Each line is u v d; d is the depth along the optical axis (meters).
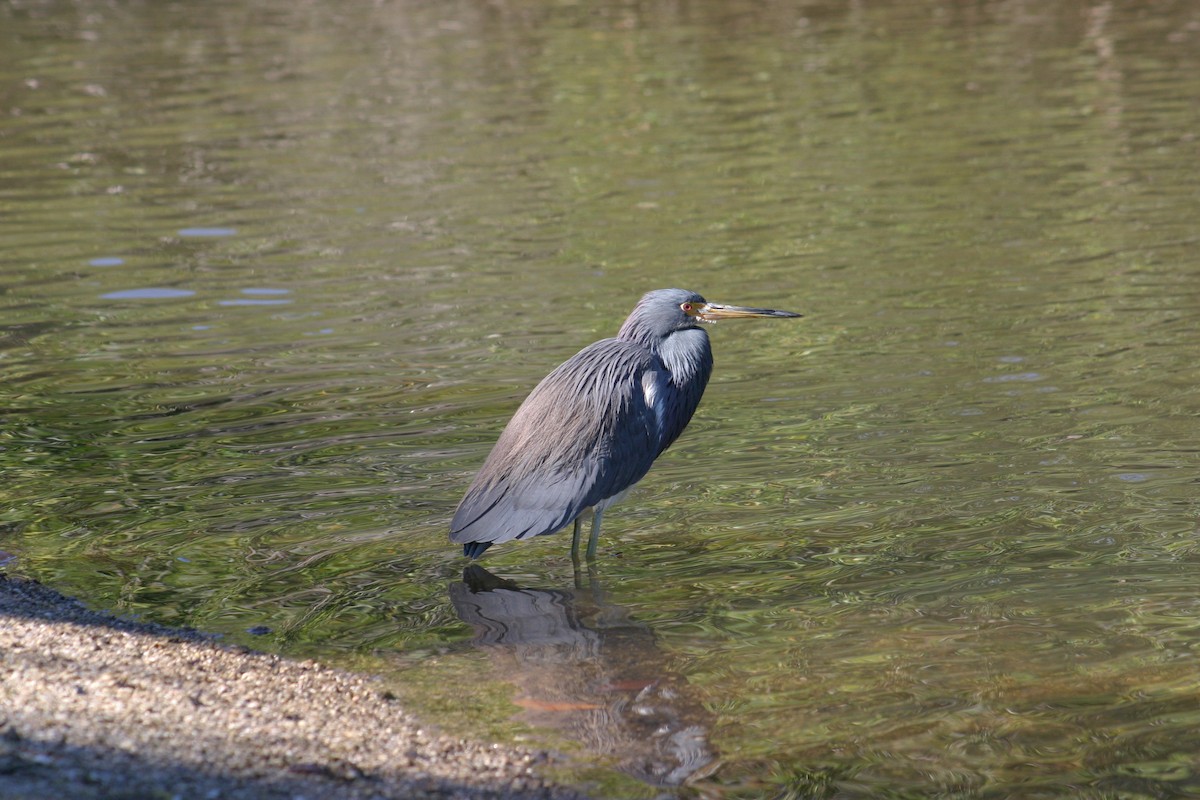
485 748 7.29
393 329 15.77
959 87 27.98
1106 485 10.88
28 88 30.02
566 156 23.72
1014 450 11.68
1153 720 7.52
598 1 39.41
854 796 6.87
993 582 9.31
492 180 22.38
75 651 8.29
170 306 16.88
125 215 20.94
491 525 9.80
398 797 6.68
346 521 10.66
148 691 7.71
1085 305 15.67
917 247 18.28
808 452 11.88
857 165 22.56
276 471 11.73
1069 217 19.27
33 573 9.67
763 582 9.45
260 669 8.19
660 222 19.86
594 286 17.11
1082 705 7.70
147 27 37.09
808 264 17.78
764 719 7.65
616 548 10.12
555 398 10.09
